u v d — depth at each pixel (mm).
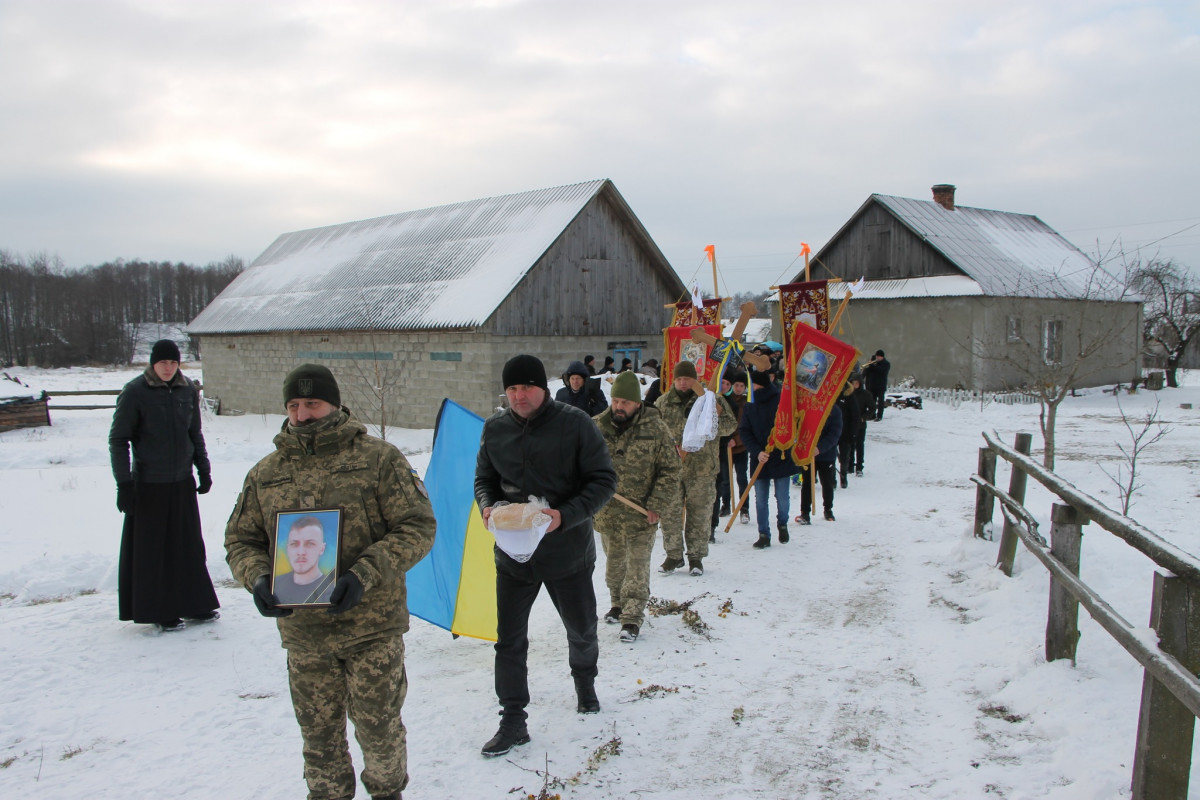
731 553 7742
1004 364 26375
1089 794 3055
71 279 81562
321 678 2910
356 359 22953
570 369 8930
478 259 22422
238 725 4027
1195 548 7039
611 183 22375
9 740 3848
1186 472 11914
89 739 3865
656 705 4250
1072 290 28594
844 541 8180
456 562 5246
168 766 3611
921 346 27359
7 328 65312
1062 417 21812
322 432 2896
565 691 4465
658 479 5320
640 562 5398
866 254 29938
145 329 89000
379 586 2916
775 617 5750
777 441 7887
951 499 10688
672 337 12258
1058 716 3713
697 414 6676
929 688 4375
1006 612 5242
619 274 23281
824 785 3422
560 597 4039
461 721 4062
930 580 6453
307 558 2781
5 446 17219
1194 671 2797
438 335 20797
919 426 19844
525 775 3525
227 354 28672
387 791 3010
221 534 7965
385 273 25047
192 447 5473
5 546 7586
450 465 5320
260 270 32625
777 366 11242
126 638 5227
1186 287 30344
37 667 4711
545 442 3865
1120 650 4168
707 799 3326
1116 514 3533
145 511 5273
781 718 4086
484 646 5176
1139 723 2881
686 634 5383
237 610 5836
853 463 13602
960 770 3467
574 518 3773
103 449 14938
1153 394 28297
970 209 32688
